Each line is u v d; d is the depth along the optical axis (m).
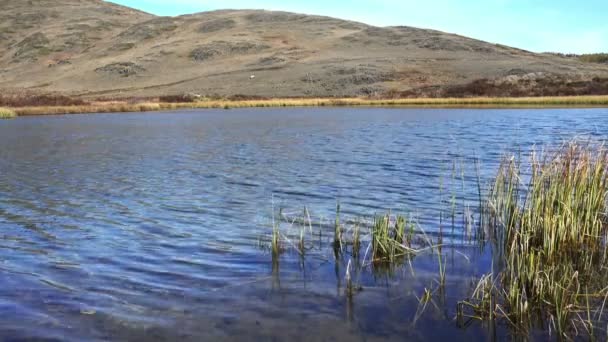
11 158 21.59
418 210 12.11
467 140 24.98
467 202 12.69
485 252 9.16
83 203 13.43
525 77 75.69
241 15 158.38
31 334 6.49
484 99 59.62
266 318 6.90
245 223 11.36
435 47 109.88
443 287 7.75
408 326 6.66
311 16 154.25
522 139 24.75
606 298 7.22
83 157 21.73
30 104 63.09
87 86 99.62
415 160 19.39
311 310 7.11
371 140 25.97
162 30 143.12
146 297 7.54
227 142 26.42
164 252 9.48
